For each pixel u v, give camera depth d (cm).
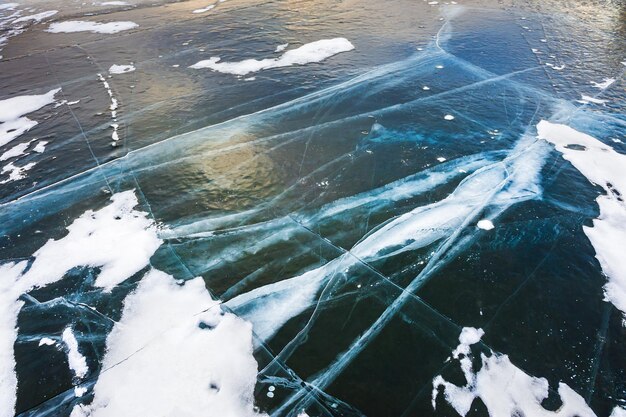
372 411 224
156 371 245
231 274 303
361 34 705
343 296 285
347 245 322
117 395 234
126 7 892
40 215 360
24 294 294
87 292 293
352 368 244
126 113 500
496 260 305
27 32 771
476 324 265
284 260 312
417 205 356
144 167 410
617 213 340
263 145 435
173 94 539
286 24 755
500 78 554
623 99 497
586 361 244
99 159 424
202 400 230
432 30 713
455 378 238
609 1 831
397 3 851
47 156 431
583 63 587
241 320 272
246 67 603
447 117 473
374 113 484
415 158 409
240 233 336
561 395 229
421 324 266
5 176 405
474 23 739
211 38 705
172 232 339
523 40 664
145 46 684
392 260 309
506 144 426
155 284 297
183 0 921
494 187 370
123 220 352
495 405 226
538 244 316
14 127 482
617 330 259
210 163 412
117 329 269
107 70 607
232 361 248
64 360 252
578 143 423
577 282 288
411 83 548
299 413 223
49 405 231
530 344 254
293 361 248
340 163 406
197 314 276
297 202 364
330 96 522
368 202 361
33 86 569
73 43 710
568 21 738
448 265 302
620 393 229
